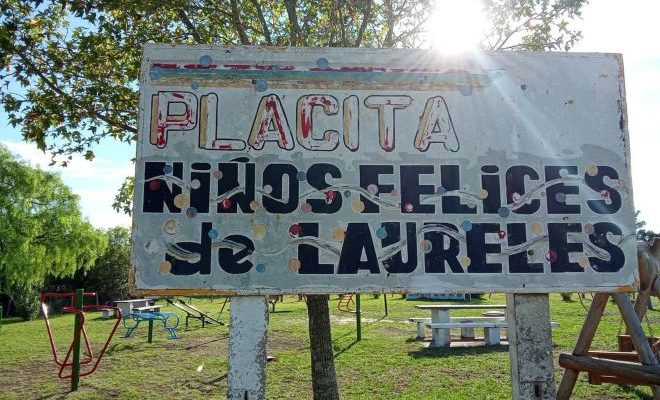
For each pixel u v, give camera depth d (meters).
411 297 30.09
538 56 4.34
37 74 5.66
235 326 3.89
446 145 4.19
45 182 33.00
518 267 4.05
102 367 10.32
